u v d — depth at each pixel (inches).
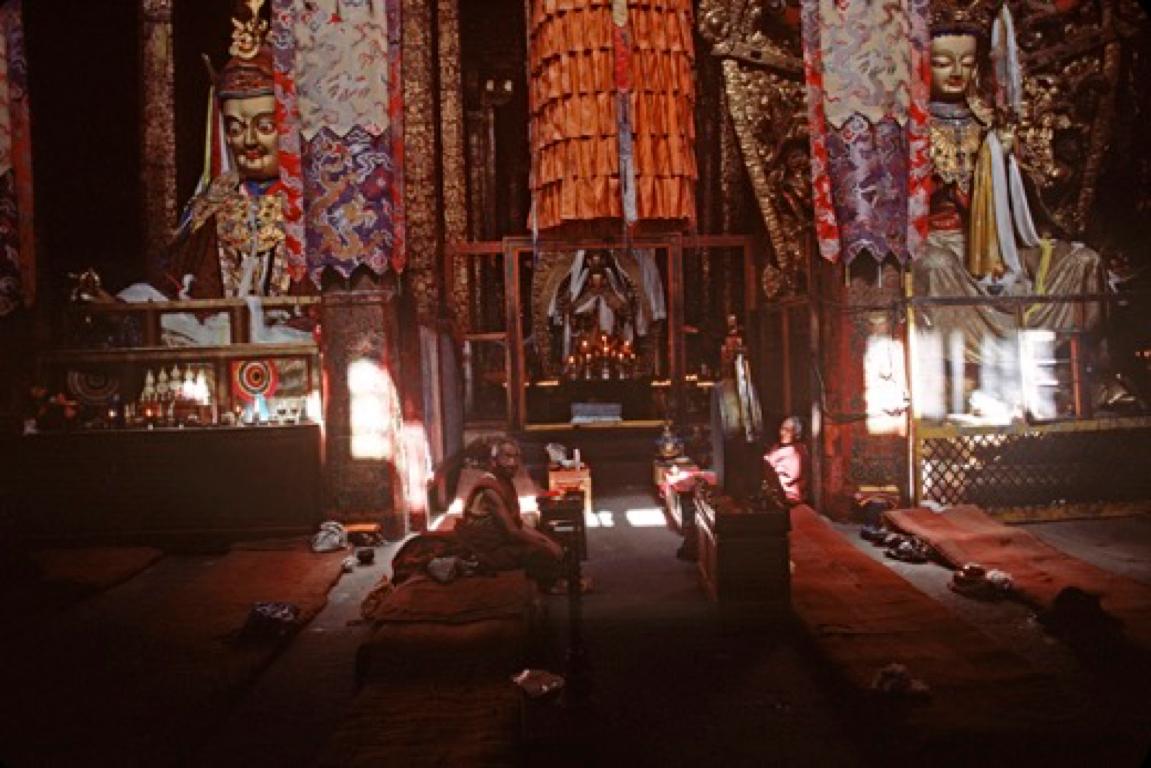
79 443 361.4
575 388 549.6
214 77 454.3
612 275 538.0
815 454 388.8
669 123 340.5
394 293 367.9
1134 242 458.6
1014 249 405.1
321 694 210.2
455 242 511.5
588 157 335.9
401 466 369.4
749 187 490.9
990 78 422.0
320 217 356.8
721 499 271.0
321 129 354.3
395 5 357.1
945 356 390.9
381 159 357.1
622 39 334.0
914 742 166.4
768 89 436.5
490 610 236.8
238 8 458.3
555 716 175.8
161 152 474.0
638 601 273.6
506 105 585.3
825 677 210.8
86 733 183.6
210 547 358.6
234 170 457.7
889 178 362.6
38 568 307.6
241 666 219.3
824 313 385.7
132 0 494.6
